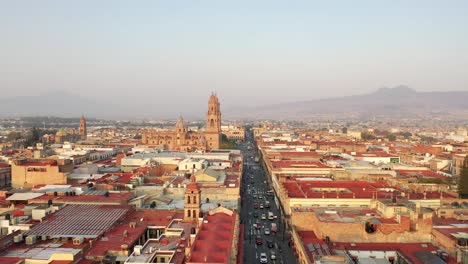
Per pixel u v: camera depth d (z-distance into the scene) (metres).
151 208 136.50
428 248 103.94
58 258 85.25
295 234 123.81
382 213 121.56
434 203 154.62
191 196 116.75
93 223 110.00
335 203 150.50
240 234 119.75
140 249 92.12
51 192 142.38
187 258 79.88
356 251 102.75
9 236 96.62
